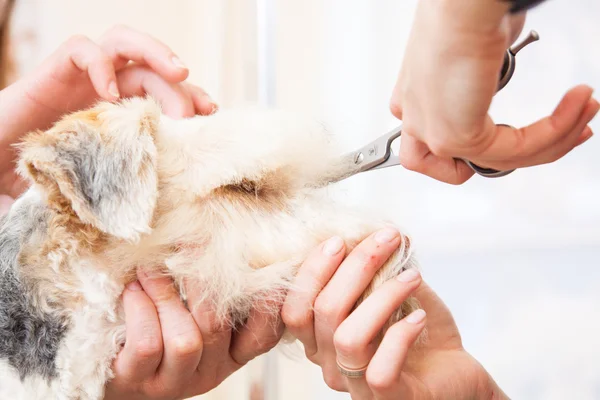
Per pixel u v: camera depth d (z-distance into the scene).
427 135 0.80
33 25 2.95
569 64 1.89
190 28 3.49
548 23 1.91
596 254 1.98
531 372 2.10
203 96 1.65
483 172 0.94
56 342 1.16
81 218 1.04
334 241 1.09
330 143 1.24
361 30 2.24
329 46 2.32
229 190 1.13
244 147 1.10
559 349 2.04
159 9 3.46
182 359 1.12
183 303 1.16
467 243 2.20
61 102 1.80
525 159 0.82
